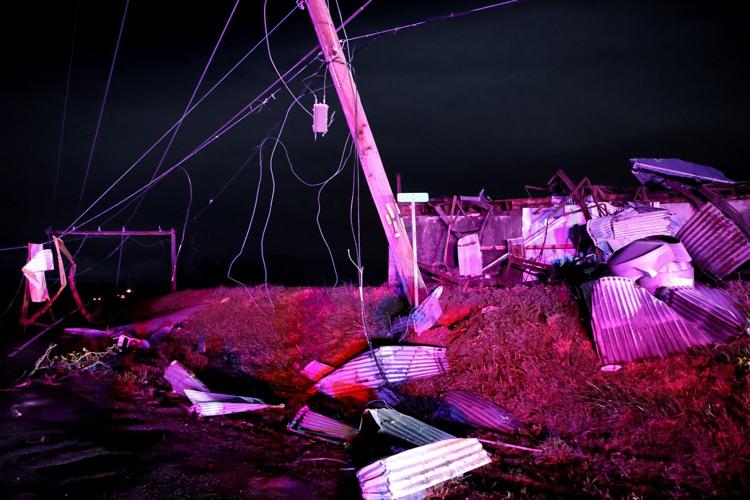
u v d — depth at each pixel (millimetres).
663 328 7148
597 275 11750
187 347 12477
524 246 15992
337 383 8516
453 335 9203
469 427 6605
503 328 8703
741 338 6699
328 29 9320
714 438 5203
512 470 5340
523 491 4883
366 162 9797
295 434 6926
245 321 13422
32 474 5422
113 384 9578
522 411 6691
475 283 15703
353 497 5039
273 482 5387
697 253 9430
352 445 6320
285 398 8719
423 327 9578
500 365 7793
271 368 10367
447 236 16391
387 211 9914
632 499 4562
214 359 11531
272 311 13633
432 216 16766
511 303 9953
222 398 8281
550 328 8297
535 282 13625
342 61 9430
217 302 16438
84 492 5035
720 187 14305
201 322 14523
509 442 6047
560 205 15766
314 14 9328
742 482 4594
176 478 5449
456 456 5301
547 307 9227
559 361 7480
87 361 11336
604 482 4945
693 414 5613
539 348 7871
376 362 8250
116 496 4977
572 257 15555
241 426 7301
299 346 11008
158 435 6824
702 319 7152
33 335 15766
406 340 9398
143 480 5371
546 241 15852
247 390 9375
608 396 6445
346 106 9570
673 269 8211
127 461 5871
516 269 15789
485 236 16344
